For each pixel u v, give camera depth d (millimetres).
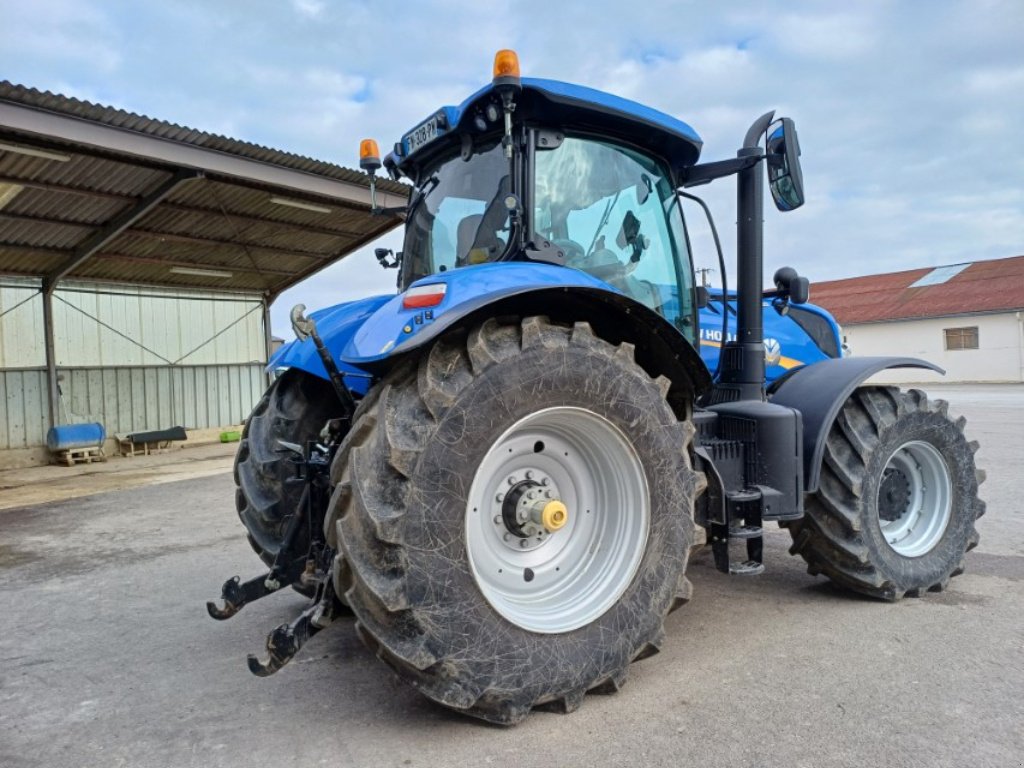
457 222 3363
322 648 3371
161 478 10648
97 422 14289
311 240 13469
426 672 2311
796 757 2273
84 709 2834
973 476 4031
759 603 3768
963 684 2746
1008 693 2668
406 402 2393
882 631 3314
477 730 2506
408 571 2256
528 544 2723
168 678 3115
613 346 2781
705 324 4164
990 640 3180
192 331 15727
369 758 2357
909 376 29797
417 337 2361
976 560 4465
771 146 3619
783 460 3324
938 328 28906
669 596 2785
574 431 2730
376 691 2879
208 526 6684
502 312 2660
